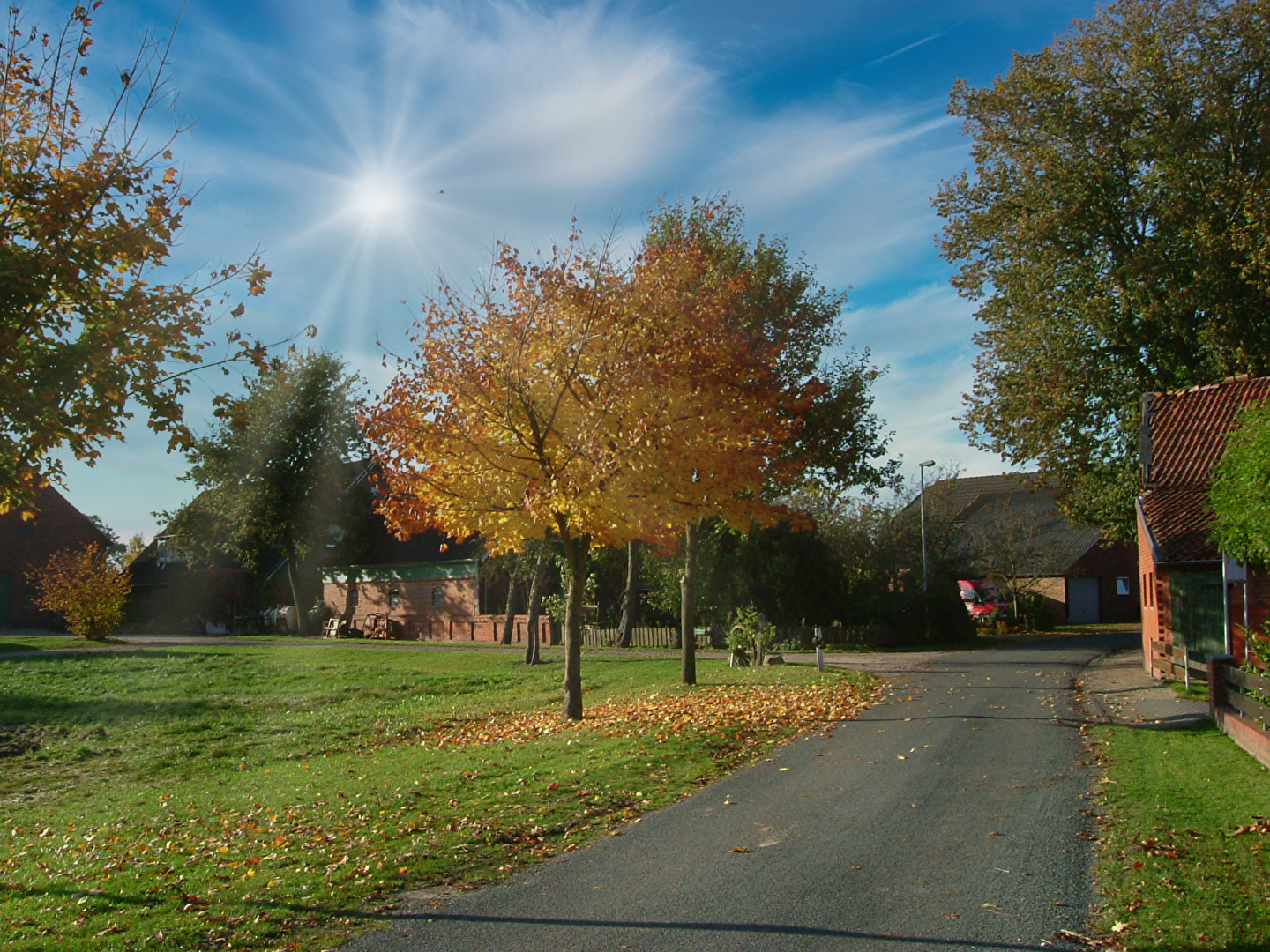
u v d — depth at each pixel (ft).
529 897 22.15
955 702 57.06
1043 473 101.50
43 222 24.22
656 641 122.93
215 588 184.34
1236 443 40.70
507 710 67.72
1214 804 29.04
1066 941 18.71
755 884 22.66
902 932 19.33
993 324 103.45
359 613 169.48
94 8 25.93
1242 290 82.69
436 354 49.88
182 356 26.71
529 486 48.73
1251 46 84.99
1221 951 17.65
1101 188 91.20
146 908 21.63
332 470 165.48
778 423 55.01
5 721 65.67
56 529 185.68
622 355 47.78
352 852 26.16
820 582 121.80
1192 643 67.41
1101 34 92.58
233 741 57.31
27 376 24.49
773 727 48.39
